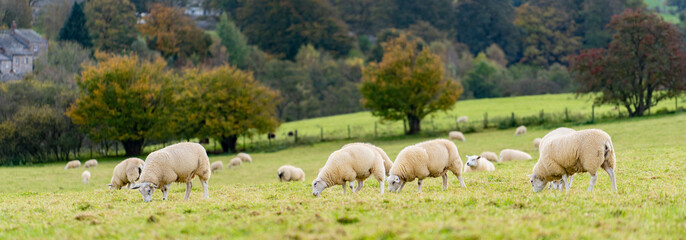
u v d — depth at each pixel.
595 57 58.09
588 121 54.94
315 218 10.41
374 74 65.50
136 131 57.12
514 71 121.44
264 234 9.15
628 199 11.92
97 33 102.38
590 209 10.86
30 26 98.81
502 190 15.70
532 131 53.91
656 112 57.34
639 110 57.41
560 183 15.43
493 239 8.27
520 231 8.73
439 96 63.72
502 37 140.00
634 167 20.16
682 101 66.50
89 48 95.31
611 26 58.78
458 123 64.88
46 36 103.69
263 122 60.66
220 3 157.38
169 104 58.53
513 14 144.38
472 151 43.88
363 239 8.52
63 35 97.19
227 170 41.34
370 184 18.77
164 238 9.34
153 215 11.66
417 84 63.38
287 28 130.25
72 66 81.44
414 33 135.00
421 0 147.12
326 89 110.94
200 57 109.56
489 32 142.62
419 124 64.62
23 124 52.53
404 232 8.80
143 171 15.59
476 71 115.06
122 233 10.09
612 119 56.16
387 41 122.44
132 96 55.62
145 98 55.88
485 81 113.94
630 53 56.31
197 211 12.49
